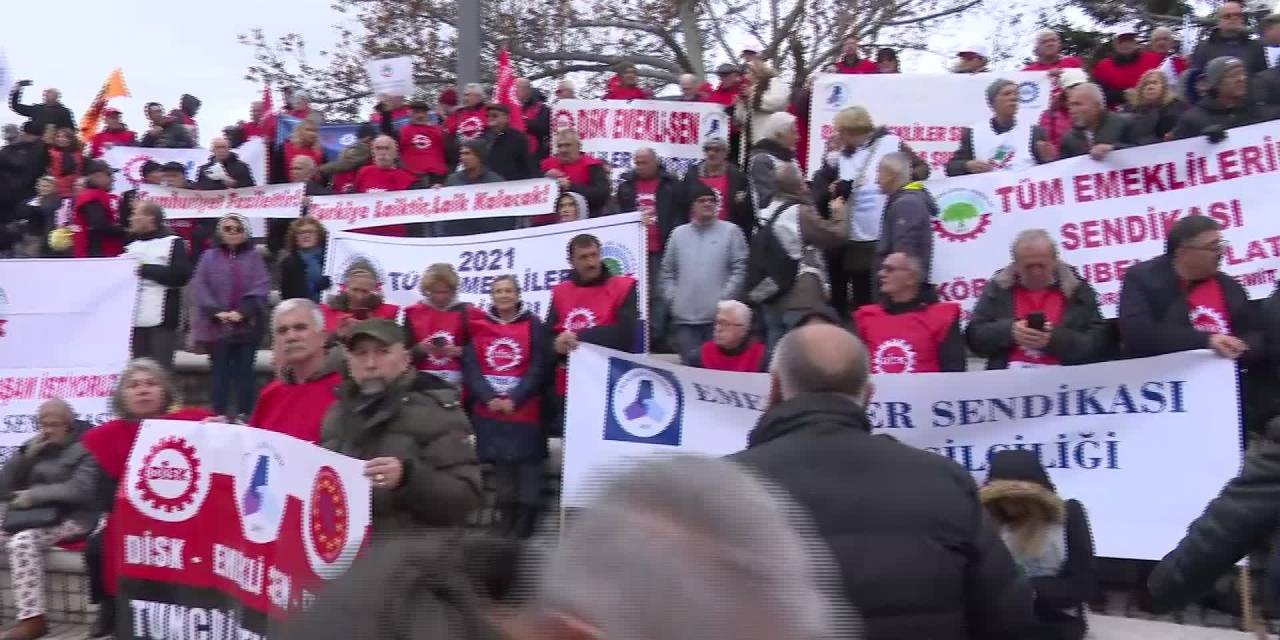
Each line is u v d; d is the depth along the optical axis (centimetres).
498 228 1005
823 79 1059
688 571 129
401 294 854
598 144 1109
